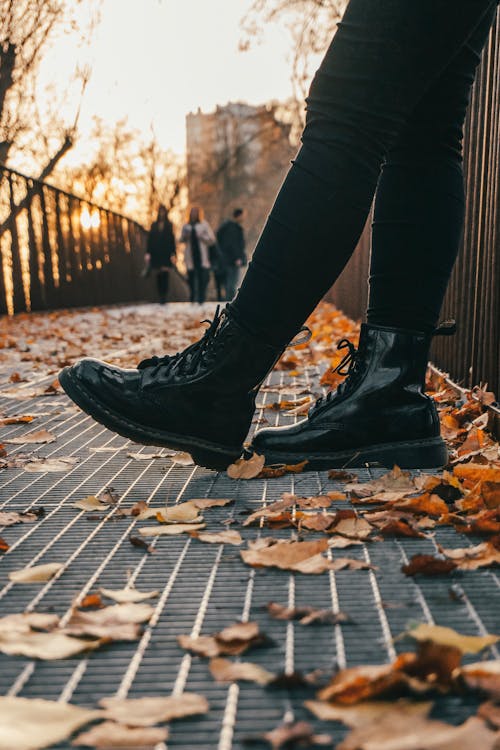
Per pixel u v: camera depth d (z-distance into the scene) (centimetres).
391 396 218
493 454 225
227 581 142
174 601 133
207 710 98
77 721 94
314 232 185
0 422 315
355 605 130
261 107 3872
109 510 190
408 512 178
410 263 214
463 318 340
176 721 96
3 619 124
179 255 3478
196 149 3991
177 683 106
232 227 1722
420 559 142
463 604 129
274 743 90
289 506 187
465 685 99
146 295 2023
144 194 3631
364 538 161
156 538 167
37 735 90
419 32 173
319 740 90
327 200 183
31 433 290
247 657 112
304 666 109
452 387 344
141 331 866
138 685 106
